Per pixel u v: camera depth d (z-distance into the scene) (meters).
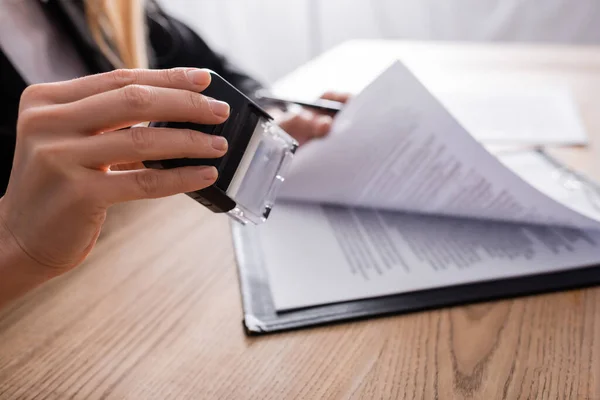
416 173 0.43
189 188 0.28
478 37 1.61
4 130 0.63
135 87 0.27
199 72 0.29
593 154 0.57
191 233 0.45
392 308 0.34
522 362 0.30
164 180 0.28
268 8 1.75
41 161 0.27
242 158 0.31
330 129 0.48
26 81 0.68
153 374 0.30
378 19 1.68
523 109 0.70
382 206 0.48
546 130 0.64
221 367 0.30
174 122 0.28
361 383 0.29
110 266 0.41
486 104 0.73
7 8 0.72
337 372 0.30
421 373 0.29
